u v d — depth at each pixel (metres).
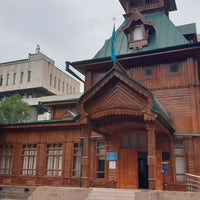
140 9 25.12
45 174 20.55
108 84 14.98
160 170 17.30
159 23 23.14
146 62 20.42
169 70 19.64
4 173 21.95
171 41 21.02
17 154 21.89
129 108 14.22
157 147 17.83
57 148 20.89
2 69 71.88
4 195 21.02
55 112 27.03
